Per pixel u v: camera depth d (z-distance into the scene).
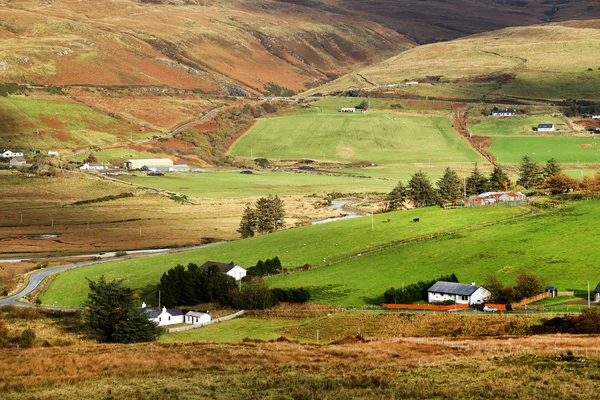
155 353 170.38
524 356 149.38
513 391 122.19
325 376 138.75
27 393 133.75
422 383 129.62
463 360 149.00
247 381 136.62
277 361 157.12
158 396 126.62
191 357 163.75
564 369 136.00
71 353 174.00
